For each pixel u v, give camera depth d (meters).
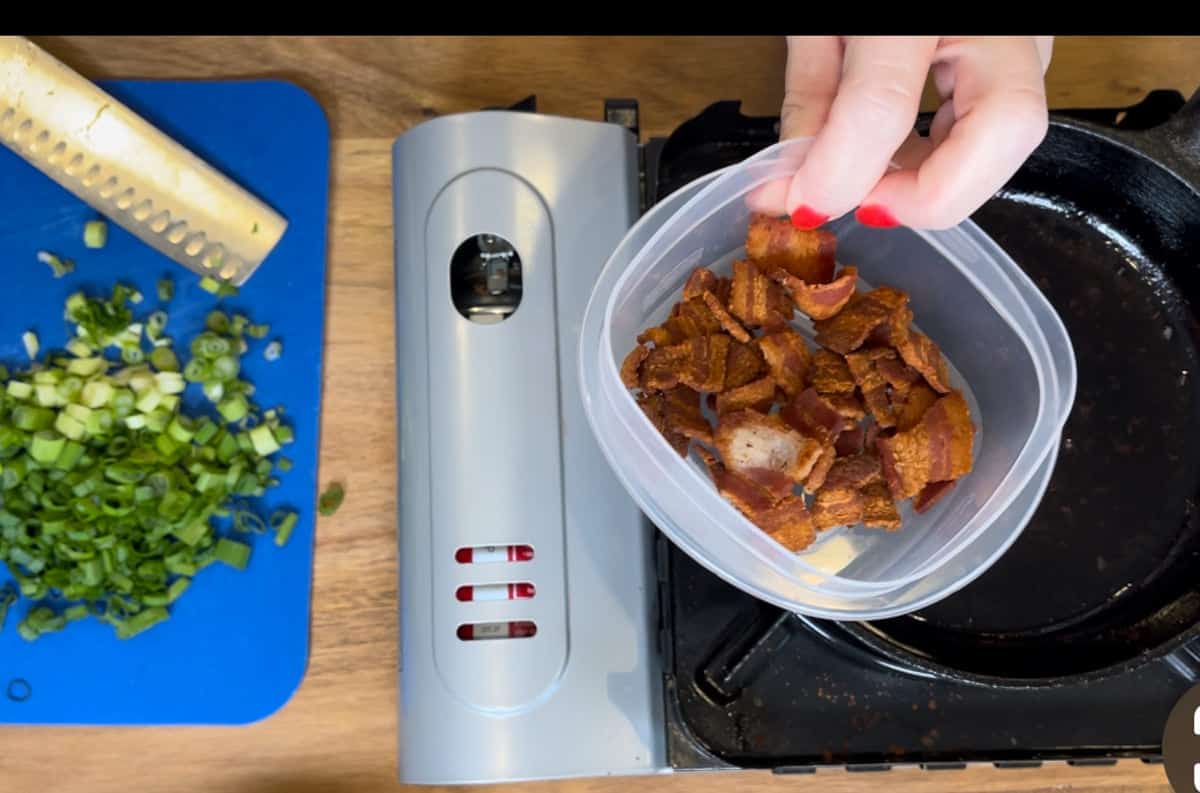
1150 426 0.75
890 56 0.58
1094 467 0.74
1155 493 0.74
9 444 0.80
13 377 0.82
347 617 0.78
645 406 0.72
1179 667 0.70
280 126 0.84
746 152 0.77
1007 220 0.78
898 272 0.77
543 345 0.73
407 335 0.75
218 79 0.84
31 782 0.76
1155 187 0.73
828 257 0.72
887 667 0.69
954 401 0.71
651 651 0.71
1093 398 0.75
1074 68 0.83
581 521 0.72
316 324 0.82
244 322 0.82
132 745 0.77
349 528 0.79
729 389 0.72
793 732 0.68
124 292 0.82
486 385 0.73
